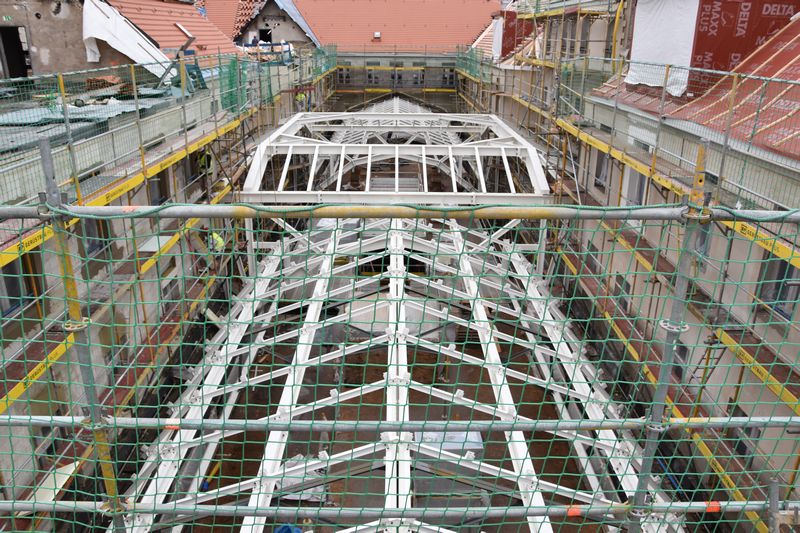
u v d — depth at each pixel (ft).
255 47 97.40
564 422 14.29
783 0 36.83
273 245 57.82
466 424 14.11
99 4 52.26
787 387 26.91
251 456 43.45
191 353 44.70
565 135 55.06
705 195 12.49
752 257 30.94
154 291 43.01
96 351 35.68
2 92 30.55
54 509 14.52
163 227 44.32
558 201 54.19
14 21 51.72
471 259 53.11
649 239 43.62
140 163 37.52
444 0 150.30
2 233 25.55
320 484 28.94
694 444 33.19
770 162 27.02
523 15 78.59
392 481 28.40
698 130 33.76
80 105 36.55
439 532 21.42
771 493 14.90
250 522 27.25
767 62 35.29
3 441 27.68
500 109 95.81
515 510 14.83
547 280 51.29
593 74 54.95
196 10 84.12
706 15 37.40
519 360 52.37
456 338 53.57
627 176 47.52
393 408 30.86
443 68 141.08
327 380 52.24
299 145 60.23
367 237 56.80
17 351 29.22
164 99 44.65
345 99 142.51
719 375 33.19
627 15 52.95
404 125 80.64
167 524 20.71
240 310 49.75
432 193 54.34
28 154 28.25
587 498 26.96
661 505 14.93
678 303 13.21
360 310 43.50
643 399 39.17
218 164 55.72
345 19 147.43
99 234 37.52
